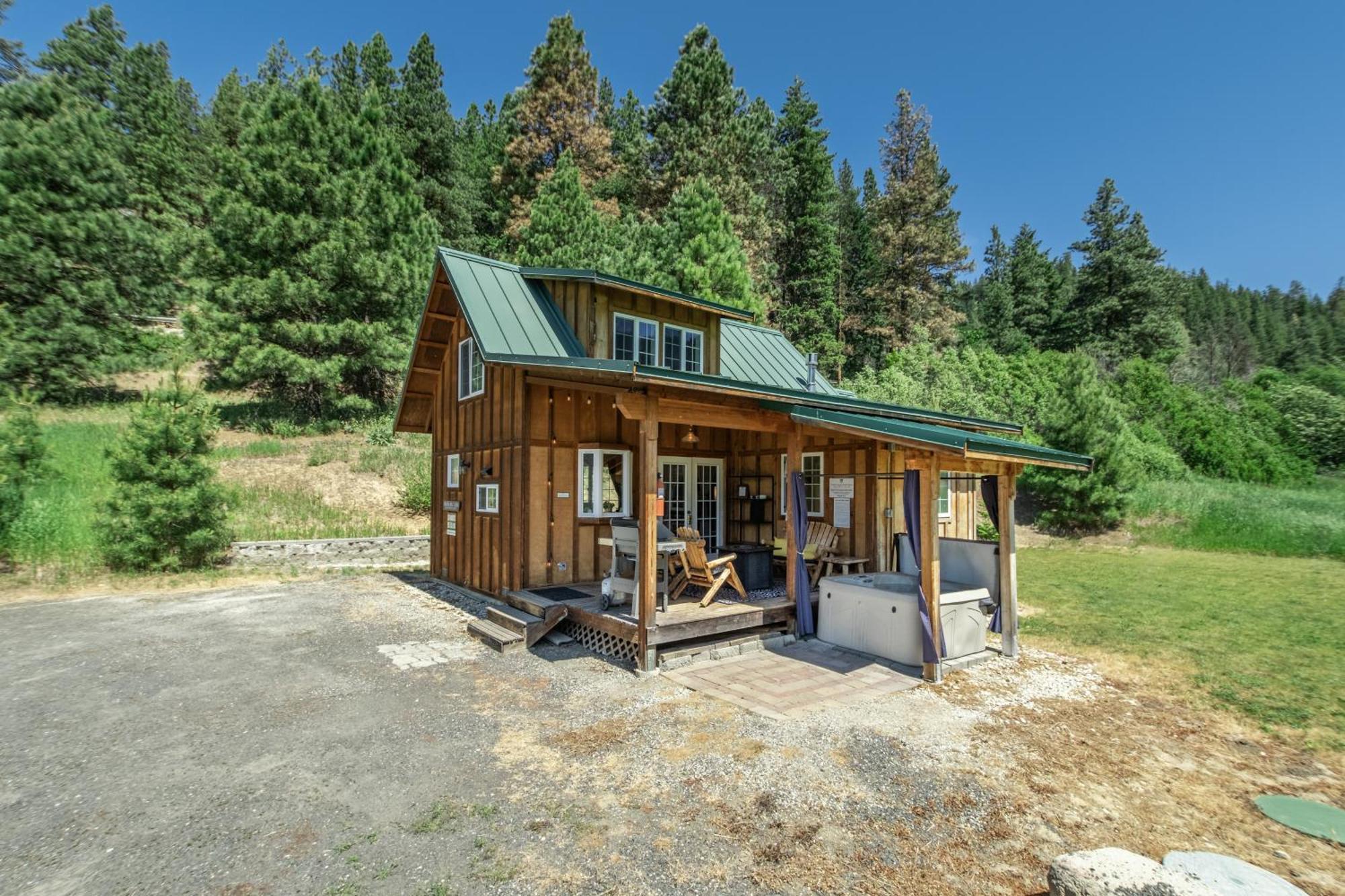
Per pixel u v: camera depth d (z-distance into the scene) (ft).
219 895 10.23
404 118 103.30
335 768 14.92
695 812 12.93
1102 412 61.57
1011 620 24.82
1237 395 111.14
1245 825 12.91
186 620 29.73
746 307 79.05
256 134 70.64
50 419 60.64
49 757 15.47
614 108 137.90
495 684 21.06
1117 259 130.62
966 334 141.69
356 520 52.13
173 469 39.40
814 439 35.86
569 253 78.59
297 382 69.82
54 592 35.04
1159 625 30.01
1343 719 18.83
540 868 10.97
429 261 79.82
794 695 20.04
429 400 44.37
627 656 23.91
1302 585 39.96
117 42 114.62
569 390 31.83
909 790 13.96
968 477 27.68
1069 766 15.43
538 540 30.55
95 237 68.03
